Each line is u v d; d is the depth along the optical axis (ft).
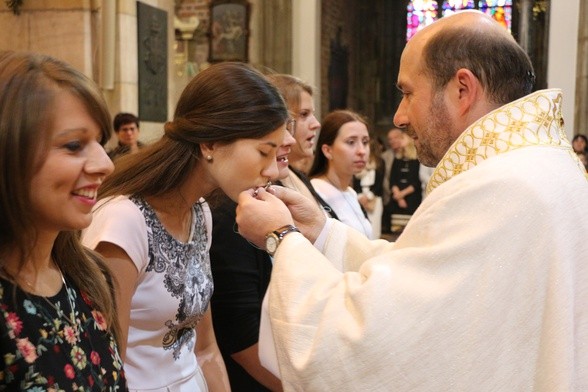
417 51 5.32
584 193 4.62
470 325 4.34
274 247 5.19
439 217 4.65
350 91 53.36
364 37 57.47
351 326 4.47
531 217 4.41
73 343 3.80
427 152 5.39
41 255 3.79
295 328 4.67
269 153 5.54
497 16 54.60
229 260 6.79
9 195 3.47
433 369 4.32
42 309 3.67
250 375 7.34
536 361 4.31
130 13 20.44
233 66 5.57
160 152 5.57
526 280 4.35
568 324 4.25
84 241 5.28
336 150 11.16
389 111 58.44
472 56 5.06
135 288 5.43
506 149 4.80
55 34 18.85
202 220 6.15
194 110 5.49
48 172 3.54
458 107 5.12
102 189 5.54
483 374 4.30
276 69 35.53
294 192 6.38
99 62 19.35
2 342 3.41
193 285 5.84
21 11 18.92
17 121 3.43
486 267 4.39
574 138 29.30
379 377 4.37
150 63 21.75
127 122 17.85
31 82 3.49
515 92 5.08
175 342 5.83
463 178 4.75
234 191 5.57
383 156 36.88
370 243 6.45
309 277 4.87
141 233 5.39
